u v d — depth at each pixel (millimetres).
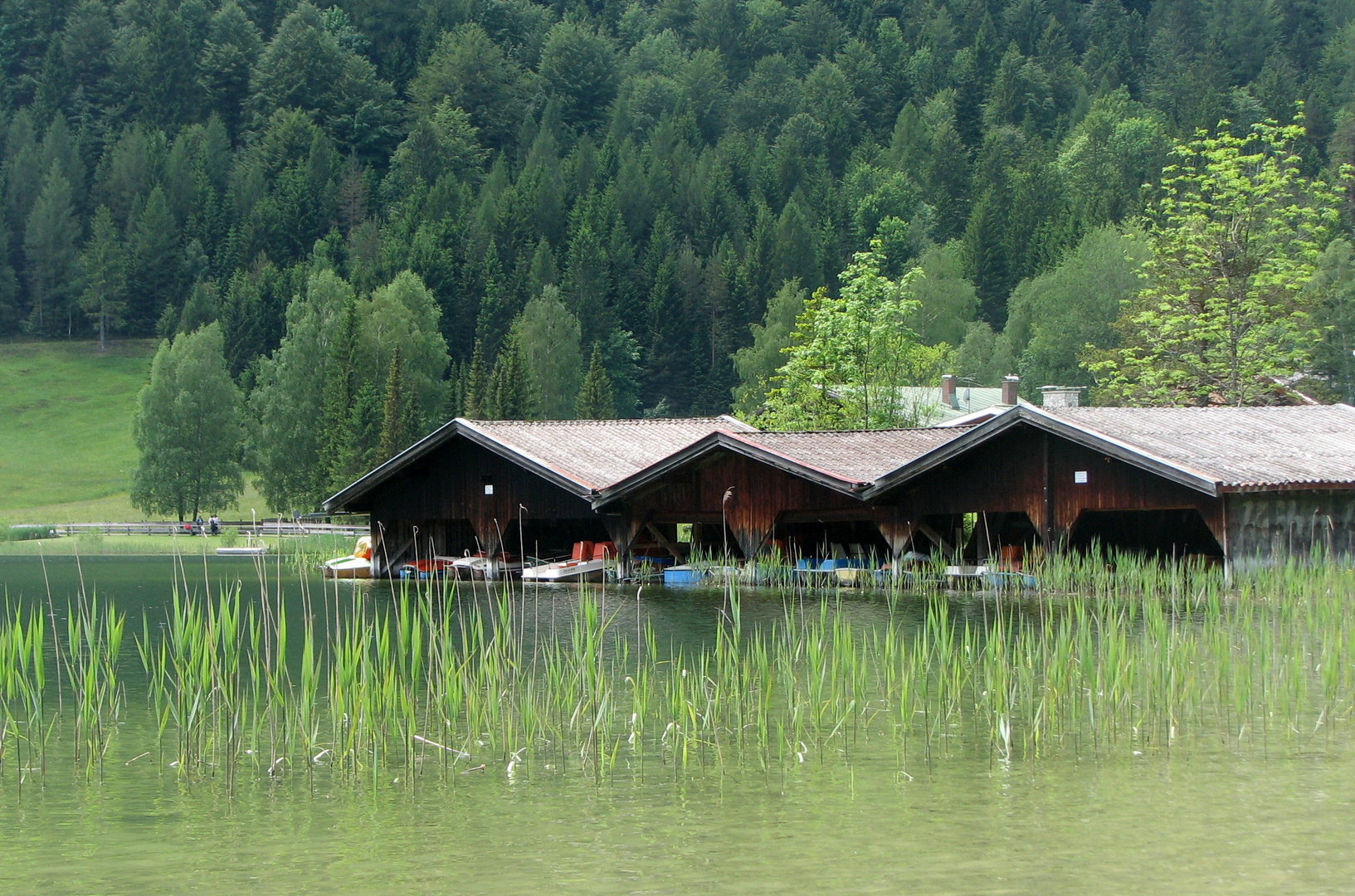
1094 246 107188
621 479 39875
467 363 142500
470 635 26125
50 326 165500
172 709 16047
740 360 124312
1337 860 11484
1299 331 72812
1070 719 17266
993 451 35031
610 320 145625
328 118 193875
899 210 166750
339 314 108562
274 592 38875
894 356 64188
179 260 166750
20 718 18625
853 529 43188
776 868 11469
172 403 97625
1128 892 10758
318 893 11086
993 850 11867
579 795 14016
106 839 12633
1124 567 31375
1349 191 130625
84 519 101688
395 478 44812
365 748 15766
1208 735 16281
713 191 173375
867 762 15180
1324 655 19469
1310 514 33062
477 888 11141
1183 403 63688
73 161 183375
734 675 18047
